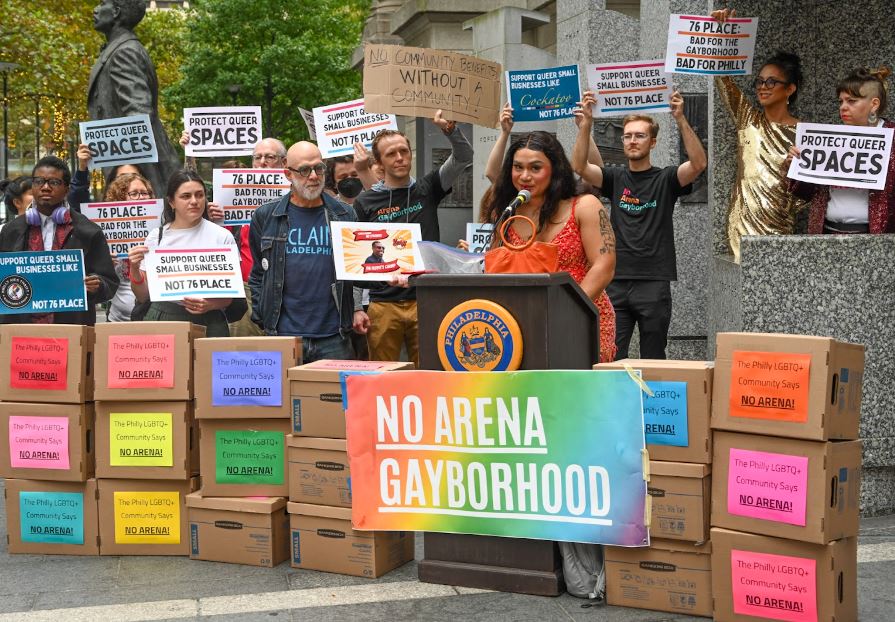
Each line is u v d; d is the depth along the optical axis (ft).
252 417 17.16
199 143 29.66
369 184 26.05
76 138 87.97
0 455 18.34
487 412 15.30
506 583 15.60
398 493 15.97
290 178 19.86
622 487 14.66
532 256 16.44
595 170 24.11
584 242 16.87
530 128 40.68
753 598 14.10
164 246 21.76
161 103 105.09
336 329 20.04
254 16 95.81
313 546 16.88
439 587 15.89
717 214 24.08
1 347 18.29
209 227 22.06
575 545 15.37
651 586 14.84
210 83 97.76
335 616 14.71
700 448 14.43
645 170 23.90
